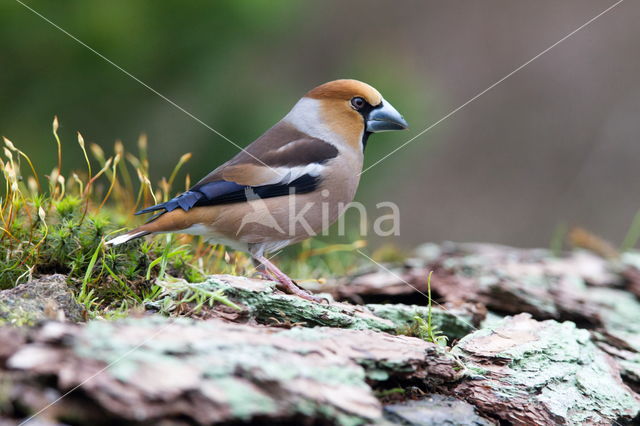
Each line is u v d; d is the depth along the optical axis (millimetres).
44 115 13711
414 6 27797
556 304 9453
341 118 9625
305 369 5078
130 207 10508
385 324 7266
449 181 25453
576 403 6672
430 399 6141
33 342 4668
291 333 5762
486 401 6332
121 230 8438
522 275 11023
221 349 5016
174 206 8242
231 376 4715
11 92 13602
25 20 13203
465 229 24453
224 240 8867
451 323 8398
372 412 4902
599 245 13562
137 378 4445
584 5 27531
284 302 6957
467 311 8984
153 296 7426
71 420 4391
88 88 13883
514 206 25047
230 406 4469
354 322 7160
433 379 6312
